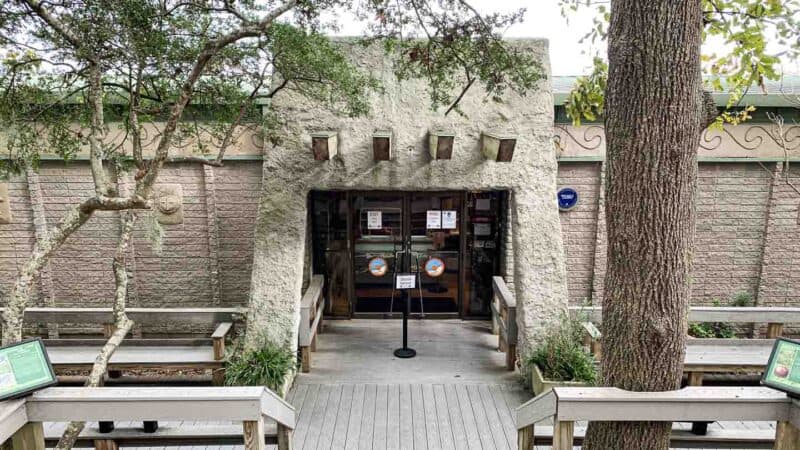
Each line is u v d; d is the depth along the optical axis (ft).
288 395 15.23
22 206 19.66
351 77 14.17
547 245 16.81
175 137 14.34
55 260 20.07
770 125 19.38
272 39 12.13
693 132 7.80
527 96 17.12
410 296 22.09
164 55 10.82
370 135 16.98
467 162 17.11
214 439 11.03
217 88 13.41
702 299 20.90
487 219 21.44
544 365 15.31
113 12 9.91
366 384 15.98
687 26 7.57
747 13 11.94
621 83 7.94
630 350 8.00
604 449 8.23
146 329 20.66
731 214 20.33
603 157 19.72
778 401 7.32
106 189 10.06
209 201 19.84
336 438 13.01
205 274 20.42
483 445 12.78
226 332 15.14
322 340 19.63
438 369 17.10
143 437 10.99
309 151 16.98
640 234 7.86
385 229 21.58
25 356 7.53
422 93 17.11
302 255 16.87
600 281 20.74
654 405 7.44
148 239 19.95
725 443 10.81
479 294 22.06
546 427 11.66
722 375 16.66
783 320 15.85
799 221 20.08
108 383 16.33
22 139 12.80
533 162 17.11
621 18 7.97
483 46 12.94
